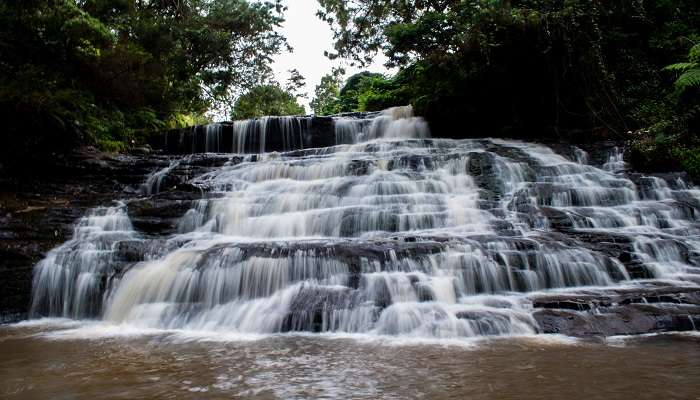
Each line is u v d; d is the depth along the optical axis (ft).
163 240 27.94
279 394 11.19
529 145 45.19
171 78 64.44
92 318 23.45
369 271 21.18
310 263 21.67
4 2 44.96
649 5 53.93
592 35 49.01
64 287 24.71
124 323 21.49
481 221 28.81
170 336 18.39
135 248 26.48
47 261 25.91
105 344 17.25
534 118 53.26
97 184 41.32
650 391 10.93
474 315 17.71
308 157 43.39
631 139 44.68
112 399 11.12
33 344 17.65
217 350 15.71
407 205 30.09
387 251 22.03
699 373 12.21
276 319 18.79
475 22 46.93
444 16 49.80
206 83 73.77
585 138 49.57
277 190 36.22
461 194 33.35
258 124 55.11
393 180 34.96
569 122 52.39
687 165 37.40
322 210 30.14
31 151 40.83
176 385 12.05
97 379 12.76
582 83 50.24
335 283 20.85
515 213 29.43
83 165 42.04
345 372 12.84
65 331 20.29
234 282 21.85
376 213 28.99
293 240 26.66
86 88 52.54
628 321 17.19
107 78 54.03
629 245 25.11
